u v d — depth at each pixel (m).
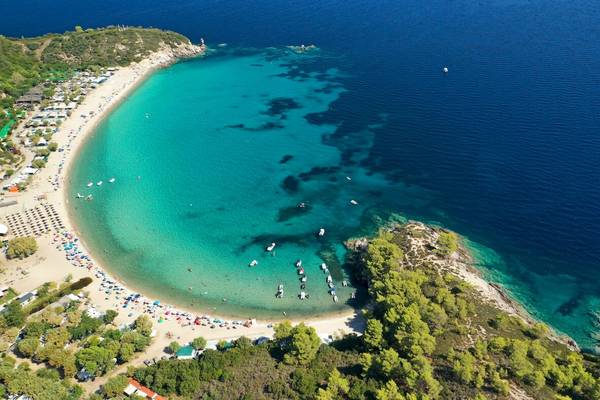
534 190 172.75
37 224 155.50
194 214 168.88
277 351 111.44
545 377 100.69
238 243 156.00
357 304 133.12
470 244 153.62
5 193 168.38
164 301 131.75
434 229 158.12
